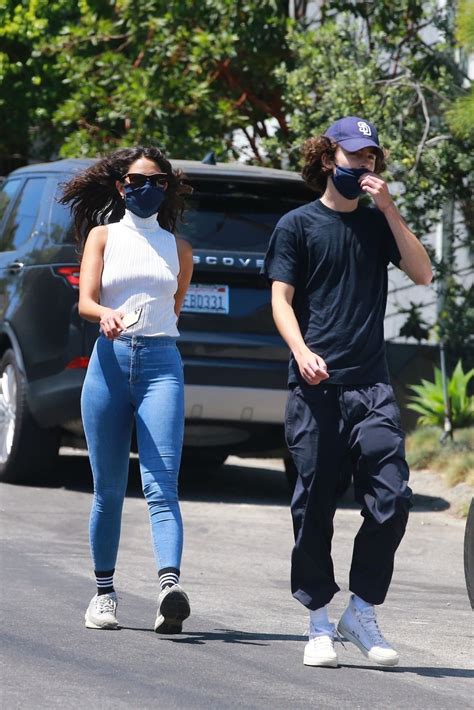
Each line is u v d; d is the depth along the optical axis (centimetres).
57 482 2547
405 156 2839
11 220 2609
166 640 1395
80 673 1234
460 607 1692
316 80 2972
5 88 3888
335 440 1313
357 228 1319
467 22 2561
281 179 2350
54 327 2352
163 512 1397
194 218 2342
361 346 1312
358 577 1325
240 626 1498
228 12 3212
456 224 3116
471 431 2869
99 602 1438
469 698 1225
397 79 2912
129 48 3447
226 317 2328
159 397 1408
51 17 3634
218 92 3366
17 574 1709
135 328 1408
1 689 1163
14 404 2456
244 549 2016
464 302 3066
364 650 1328
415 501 2508
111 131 3338
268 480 2812
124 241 1418
